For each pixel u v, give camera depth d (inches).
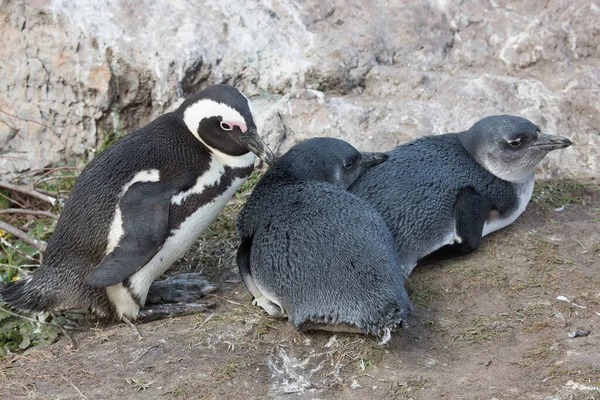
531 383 341.4
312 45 566.6
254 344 373.4
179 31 553.6
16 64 538.3
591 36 595.5
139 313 399.2
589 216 489.1
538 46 586.2
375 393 340.8
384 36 582.2
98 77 535.5
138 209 368.8
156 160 382.6
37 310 388.2
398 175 433.4
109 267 361.7
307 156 425.4
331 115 543.2
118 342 384.5
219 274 445.4
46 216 500.1
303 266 363.6
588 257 442.9
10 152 540.1
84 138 547.2
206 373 354.3
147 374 356.8
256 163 536.1
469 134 455.8
